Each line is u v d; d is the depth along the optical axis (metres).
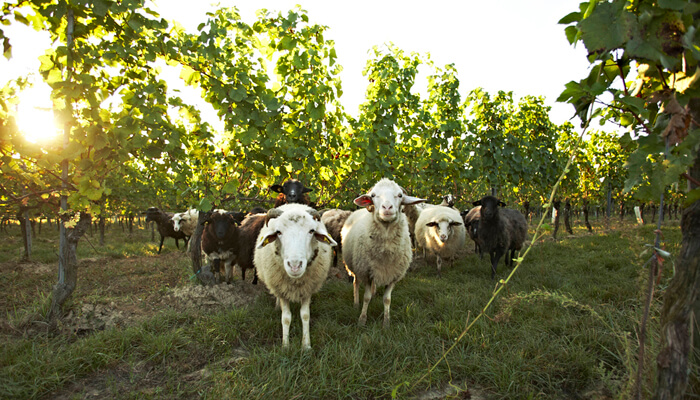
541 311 4.59
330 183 9.04
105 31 4.68
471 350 3.78
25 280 6.66
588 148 16.72
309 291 4.17
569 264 7.57
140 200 15.95
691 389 1.95
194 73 5.40
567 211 15.75
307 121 7.03
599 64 1.66
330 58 7.48
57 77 4.06
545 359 3.46
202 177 6.02
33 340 3.77
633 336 3.73
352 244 5.08
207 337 4.09
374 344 3.83
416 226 8.88
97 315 4.62
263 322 4.53
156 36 4.76
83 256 10.23
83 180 4.00
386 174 8.95
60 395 3.10
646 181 1.60
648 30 1.37
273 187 7.71
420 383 3.26
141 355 3.75
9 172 4.22
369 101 9.08
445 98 10.52
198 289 5.65
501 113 11.33
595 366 3.18
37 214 10.33
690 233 1.74
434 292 5.71
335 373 3.31
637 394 1.89
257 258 4.74
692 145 1.43
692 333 1.97
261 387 3.07
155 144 4.64
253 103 5.44
